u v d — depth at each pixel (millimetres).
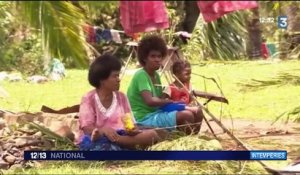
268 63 31547
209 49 34875
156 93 13234
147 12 8688
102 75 11953
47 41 7605
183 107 12867
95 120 12070
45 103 22578
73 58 7668
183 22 43188
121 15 8609
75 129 13703
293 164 12086
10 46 13109
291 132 15984
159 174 10773
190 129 12797
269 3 30922
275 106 20297
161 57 12992
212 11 8781
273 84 15727
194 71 30891
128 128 11883
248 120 18281
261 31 37062
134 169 11125
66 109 15648
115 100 12211
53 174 10867
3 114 14719
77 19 7723
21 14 7656
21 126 13789
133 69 28672
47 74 28812
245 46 36188
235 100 21672
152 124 12797
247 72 29281
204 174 10891
